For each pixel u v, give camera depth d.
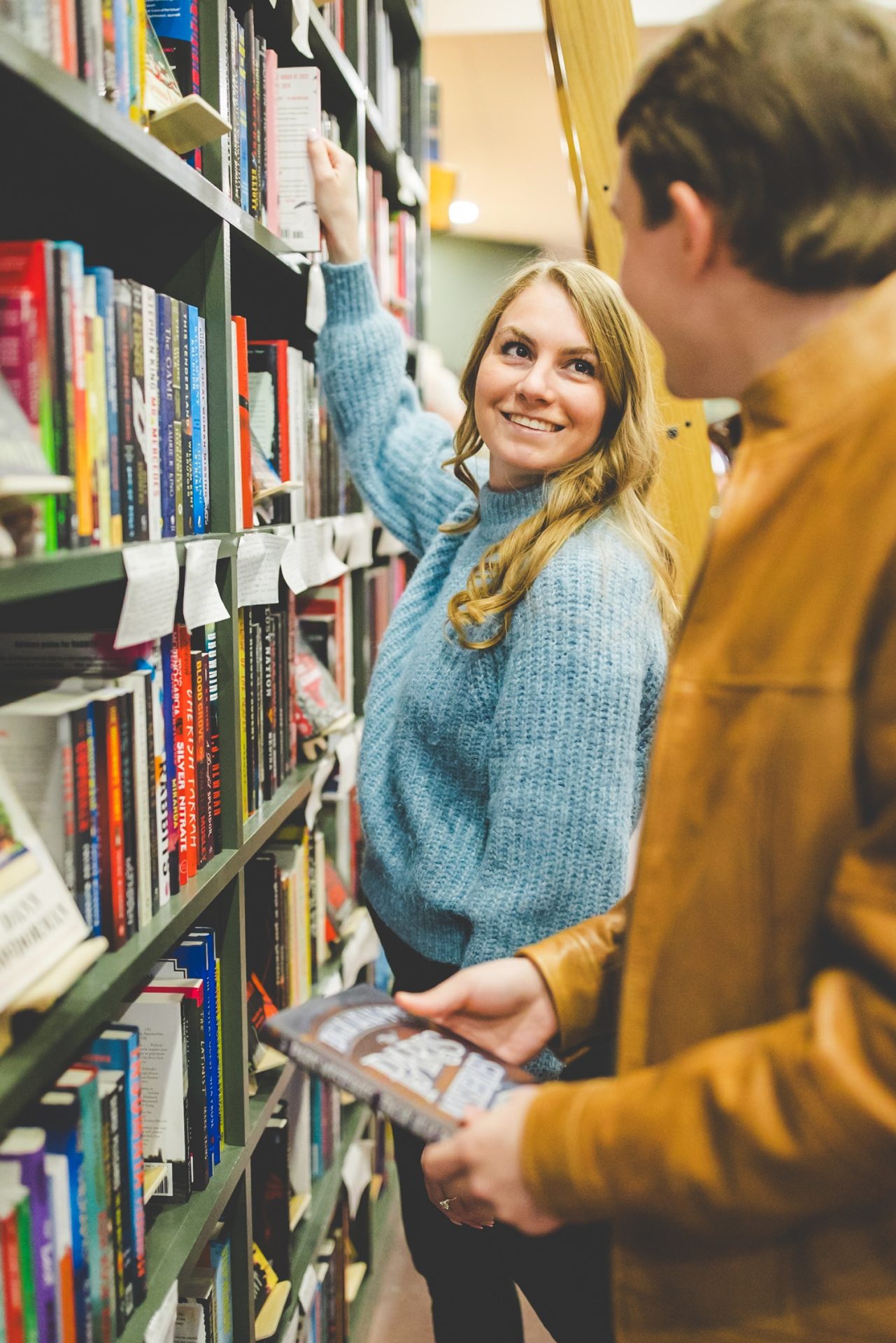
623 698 1.08
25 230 1.15
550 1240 1.08
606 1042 1.10
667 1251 0.67
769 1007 0.65
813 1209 0.55
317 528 1.68
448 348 7.19
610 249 1.75
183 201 1.12
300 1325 1.62
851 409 0.64
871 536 0.60
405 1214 1.48
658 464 1.34
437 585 1.49
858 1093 0.52
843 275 0.65
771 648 0.64
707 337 0.71
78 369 0.87
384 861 1.31
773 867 0.63
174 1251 1.09
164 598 1.00
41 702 0.90
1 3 0.75
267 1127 1.56
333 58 1.68
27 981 0.76
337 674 2.02
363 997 0.89
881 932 0.53
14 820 0.82
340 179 1.61
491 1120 0.66
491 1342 1.42
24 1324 0.78
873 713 0.58
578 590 1.10
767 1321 0.65
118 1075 0.95
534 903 1.07
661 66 0.69
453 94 4.46
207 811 1.24
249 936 1.57
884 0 2.75
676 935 0.68
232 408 1.25
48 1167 0.82
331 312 1.68
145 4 1.08
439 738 1.23
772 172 0.63
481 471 1.65
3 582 0.70
